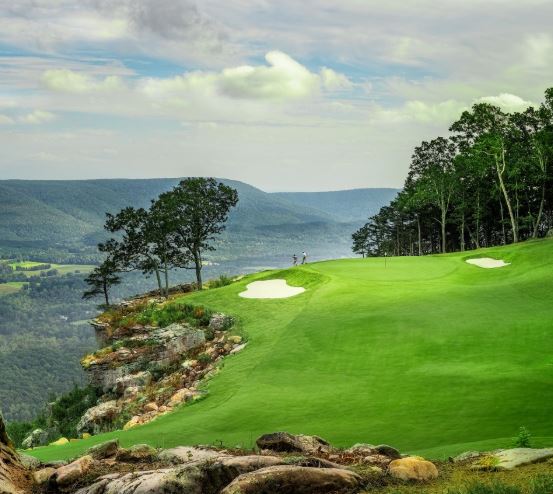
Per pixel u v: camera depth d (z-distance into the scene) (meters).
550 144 80.69
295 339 35.69
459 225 114.00
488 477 10.31
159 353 44.59
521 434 14.26
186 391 32.50
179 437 20.94
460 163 95.75
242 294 51.88
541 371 23.78
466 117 85.12
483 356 27.33
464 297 39.78
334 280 49.72
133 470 11.68
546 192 94.81
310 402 24.61
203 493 9.88
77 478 11.35
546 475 9.41
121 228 85.44
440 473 11.09
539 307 35.09
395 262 59.34
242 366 33.50
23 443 40.41
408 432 18.62
